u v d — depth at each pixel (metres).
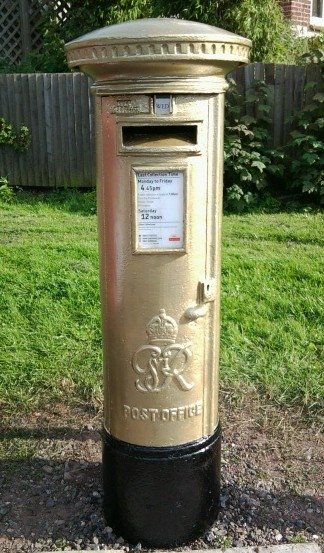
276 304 4.13
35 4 10.38
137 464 2.12
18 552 2.20
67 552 2.15
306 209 7.04
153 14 9.38
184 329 2.02
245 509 2.42
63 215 6.94
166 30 1.74
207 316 2.07
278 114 7.54
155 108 1.82
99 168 1.98
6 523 2.35
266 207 7.18
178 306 2.00
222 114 1.94
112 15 9.29
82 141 8.11
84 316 4.04
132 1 9.24
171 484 2.14
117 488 2.20
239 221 6.58
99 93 1.88
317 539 2.26
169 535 2.21
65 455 2.78
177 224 1.92
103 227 2.02
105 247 2.03
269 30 9.20
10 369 3.45
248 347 3.62
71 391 3.29
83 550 2.18
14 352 3.62
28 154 8.28
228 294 4.27
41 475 2.63
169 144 1.85
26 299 4.27
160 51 1.73
